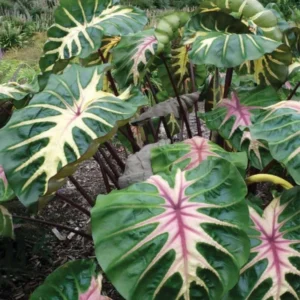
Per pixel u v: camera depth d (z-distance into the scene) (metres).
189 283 0.95
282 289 1.07
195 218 1.02
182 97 2.03
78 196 2.42
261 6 1.66
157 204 1.06
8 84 1.95
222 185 1.10
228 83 1.87
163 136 2.64
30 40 7.30
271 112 1.37
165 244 0.98
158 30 1.77
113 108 1.29
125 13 1.96
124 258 0.97
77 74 1.42
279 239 1.16
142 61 1.84
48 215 2.22
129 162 1.47
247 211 1.04
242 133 1.64
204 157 1.39
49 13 8.65
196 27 1.71
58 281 1.12
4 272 1.79
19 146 1.20
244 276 1.09
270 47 1.49
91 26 1.88
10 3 8.88
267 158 1.59
